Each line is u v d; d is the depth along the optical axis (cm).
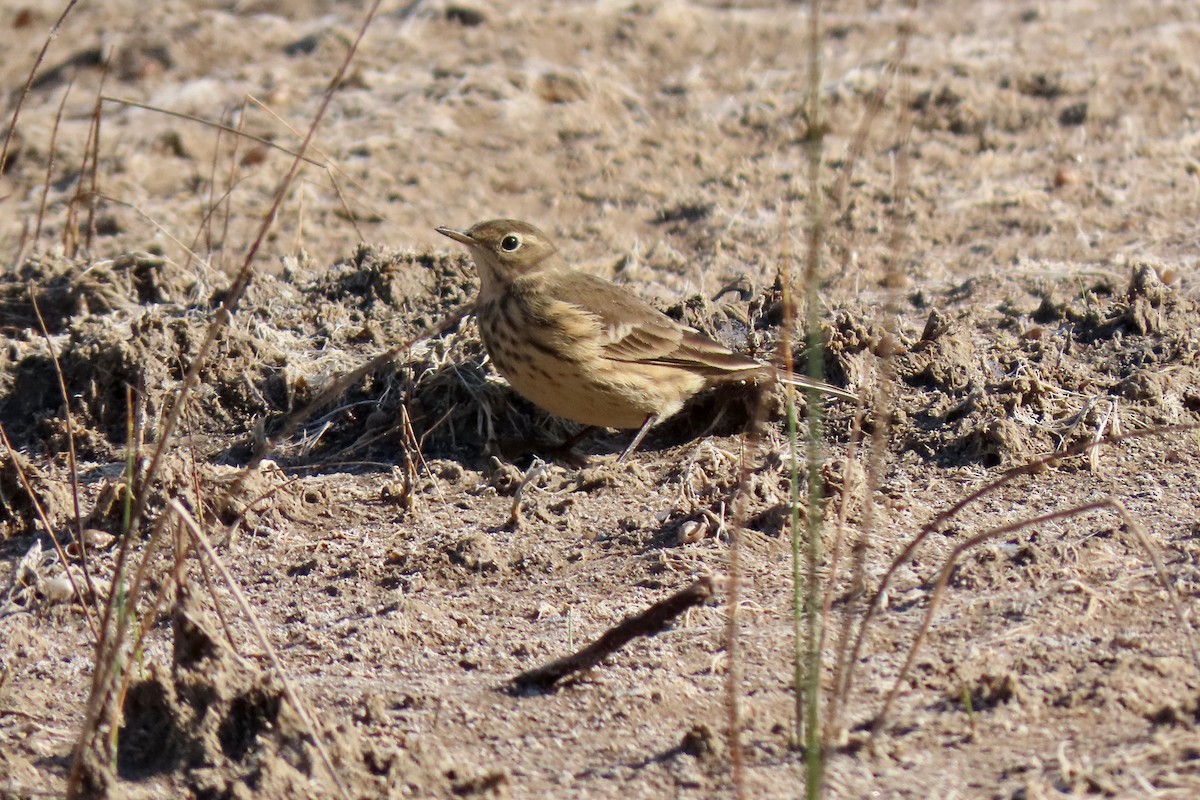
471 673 880
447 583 1009
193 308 1462
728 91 2242
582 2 2614
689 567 989
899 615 897
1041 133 2006
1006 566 943
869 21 2528
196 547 928
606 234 1758
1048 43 2341
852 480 1046
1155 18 2458
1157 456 1112
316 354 1358
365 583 1017
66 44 2570
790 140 2039
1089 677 798
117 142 2091
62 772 781
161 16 2631
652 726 798
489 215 1844
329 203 1881
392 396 1286
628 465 1184
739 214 1786
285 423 1280
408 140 2070
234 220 1839
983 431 1135
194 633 814
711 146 2042
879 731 762
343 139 2083
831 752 739
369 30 2503
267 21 2575
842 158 1947
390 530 1099
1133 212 1720
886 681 821
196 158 2056
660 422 1290
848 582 951
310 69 2355
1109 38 2364
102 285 1505
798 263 1620
